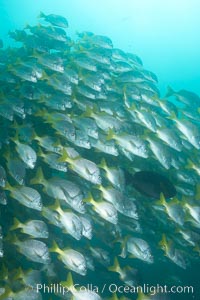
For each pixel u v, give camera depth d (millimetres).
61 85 2932
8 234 1928
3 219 2168
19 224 1929
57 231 2422
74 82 3033
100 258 2264
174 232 2588
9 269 1968
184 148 3152
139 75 3625
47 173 2514
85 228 2049
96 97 3021
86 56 3621
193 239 2418
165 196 2217
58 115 2568
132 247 2152
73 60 3398
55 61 3107
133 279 2139
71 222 1967
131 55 4281
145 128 2992
